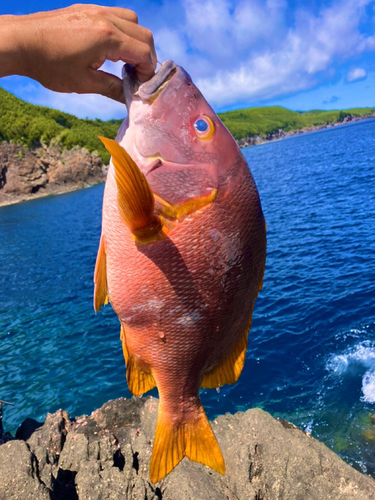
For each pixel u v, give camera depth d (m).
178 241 0.34
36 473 0.89
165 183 0.34
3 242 7.72
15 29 0.25
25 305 3.43
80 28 0.26
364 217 4.23
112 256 0.36
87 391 2.00
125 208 0.31
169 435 0.40
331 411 1.52
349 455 1.33
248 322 0.41
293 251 3.57
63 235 7.20
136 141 0.34
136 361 0.40
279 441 1.01
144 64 0.31
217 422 1.17
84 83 0.29
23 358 2.45
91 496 0.88
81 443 1.04
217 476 1.00
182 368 0.38
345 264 2.99
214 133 0.35
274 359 1.92
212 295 0.36
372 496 0.90
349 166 8.56
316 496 0.93
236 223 0.35
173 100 0.34
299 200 5.98
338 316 2.20
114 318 2.84
